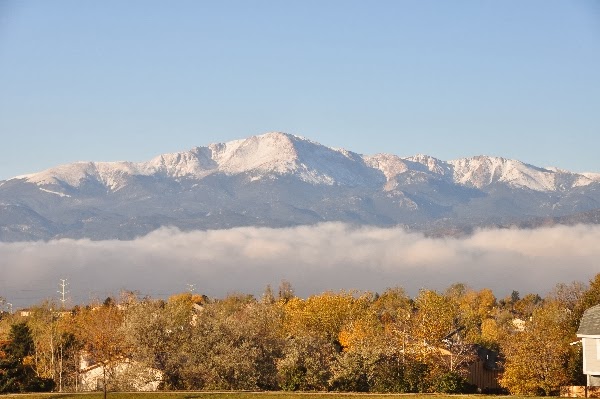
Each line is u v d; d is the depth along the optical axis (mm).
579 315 107250
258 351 91938
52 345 106812
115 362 97125
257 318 95750
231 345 91625
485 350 123000
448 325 122625
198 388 89938
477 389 91438
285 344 94438
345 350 102875
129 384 89812
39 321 145250
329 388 87750
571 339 93938
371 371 87875
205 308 107188
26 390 93000
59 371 105000
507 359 94625
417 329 103438
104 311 125750
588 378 83250
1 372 93500
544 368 89562
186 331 93562
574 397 80750
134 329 91438
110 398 78250
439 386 86125
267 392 83000
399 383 85938
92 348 110062
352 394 81125
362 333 113438
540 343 90500
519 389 90125
